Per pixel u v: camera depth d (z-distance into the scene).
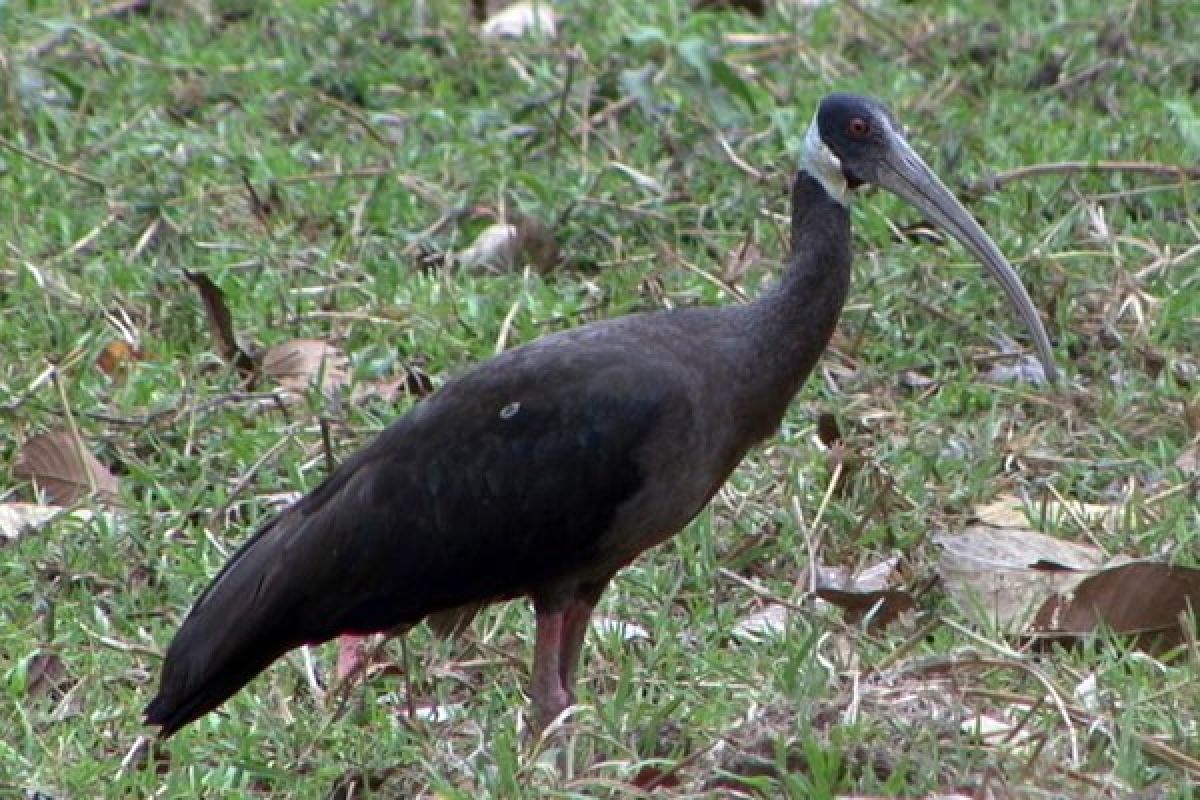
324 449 12.56
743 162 16.59
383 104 17.95
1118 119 17.25
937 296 14.72
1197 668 10.51
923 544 12.15
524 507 10.33
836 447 12.79
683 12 19.88
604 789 9.62
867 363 14.23
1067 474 12.93
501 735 10.02
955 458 13.01
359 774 9.98
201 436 13.25
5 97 17.47
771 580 11.98
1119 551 12.02
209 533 12.19
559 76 18.14
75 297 14.72
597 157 16.83
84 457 12.80
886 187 11.02
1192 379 13.98
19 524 12.39
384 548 10.32
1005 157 16.58
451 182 16.42
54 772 10.12
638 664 11.03
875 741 9.59
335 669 11.32
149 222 15.65
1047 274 14.84
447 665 11.14
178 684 10.03
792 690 10.28
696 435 10.38
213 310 13.99
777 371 10.59
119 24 19.22
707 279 14.85
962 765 9.46
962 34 19.09
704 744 9.91
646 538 10.53
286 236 15.71
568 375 10.37
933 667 10.59
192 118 17.67
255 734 10.50
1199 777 9.48
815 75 18.42
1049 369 11.23
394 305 14.59
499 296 14.81
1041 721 10.04
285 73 18.20
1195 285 14.83
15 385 13.64
